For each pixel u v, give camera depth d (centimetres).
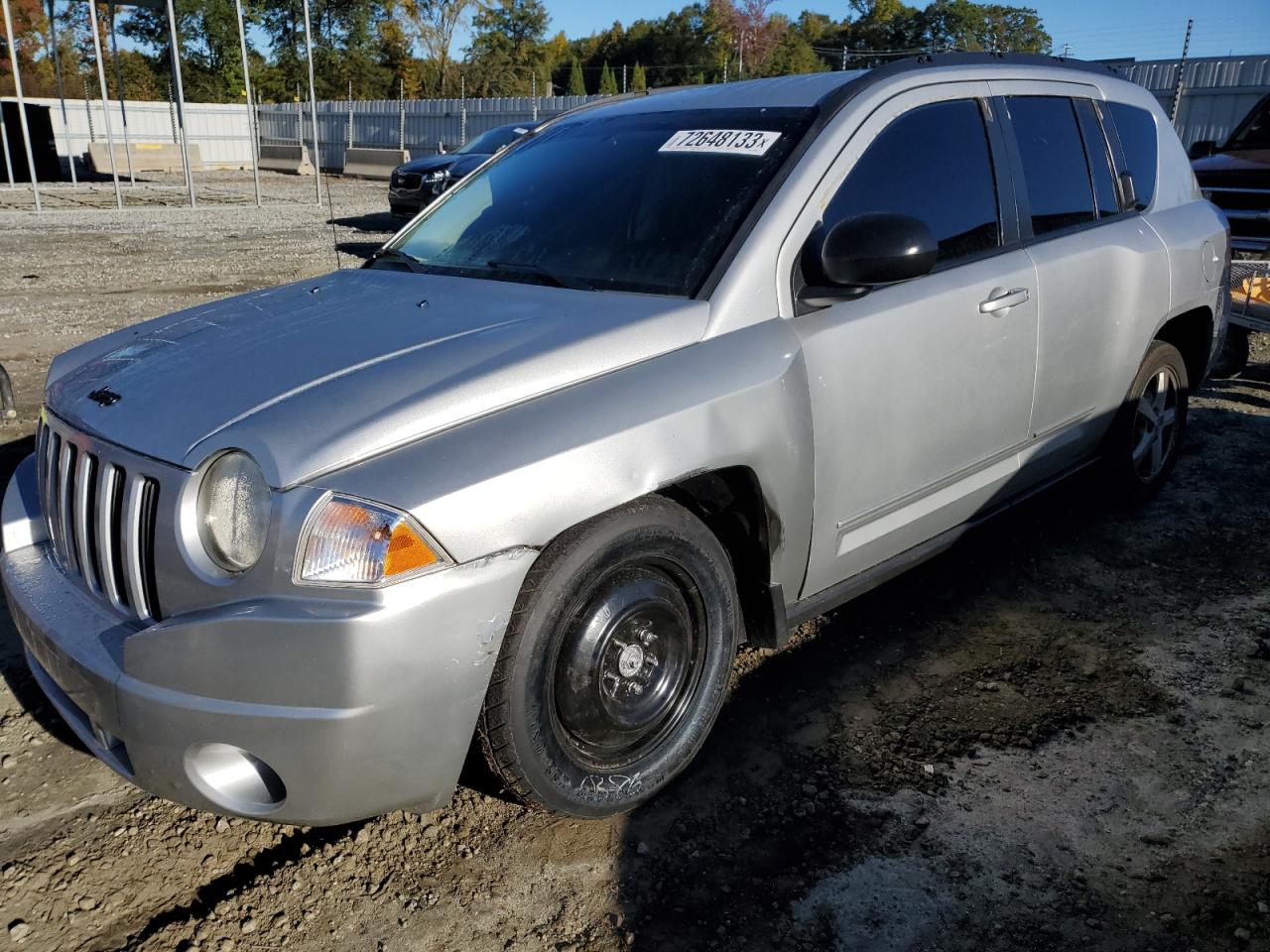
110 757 238
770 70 6319
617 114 366
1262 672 331
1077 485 458
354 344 257
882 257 265
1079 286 370
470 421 227
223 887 246
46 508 275
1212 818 263
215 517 220
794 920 232
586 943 227
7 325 832
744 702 320
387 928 231
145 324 320
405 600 207
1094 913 232
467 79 6378
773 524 275
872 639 358
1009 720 308
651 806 271
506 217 334
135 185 2542
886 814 267
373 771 215
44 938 228
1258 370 713
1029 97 374
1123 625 365
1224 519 457
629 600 250
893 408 303
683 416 247
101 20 5100
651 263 286
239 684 209
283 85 5700
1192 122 1783
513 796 250
